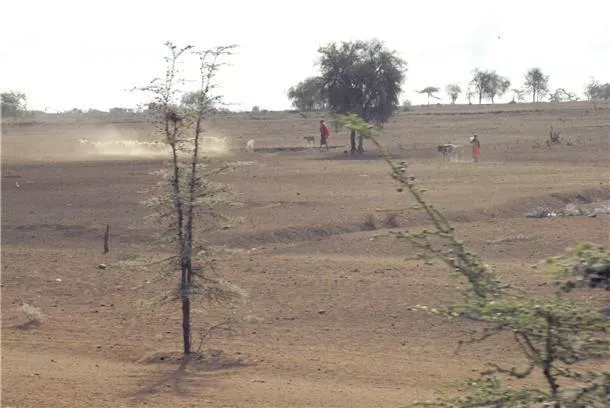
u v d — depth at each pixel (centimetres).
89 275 2386
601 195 3638
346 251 2561
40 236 2934
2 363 1548
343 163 5316
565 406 538
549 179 4106
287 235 2800
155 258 2120
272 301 2033
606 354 555
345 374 1466
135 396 1295
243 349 1681
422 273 2186
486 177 4272
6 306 2111
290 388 1359
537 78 19525
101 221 3098
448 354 1599
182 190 1647
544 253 2389
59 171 4725
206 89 1645
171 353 1647
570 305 558
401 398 1273
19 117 15388
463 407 582
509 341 1652
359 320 1858
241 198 3441
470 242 2572
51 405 1229
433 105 19900
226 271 2311
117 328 1892
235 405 1239
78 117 18600
